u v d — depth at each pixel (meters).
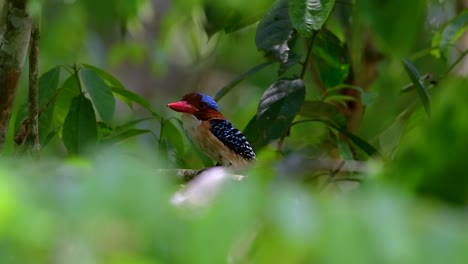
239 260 3.40
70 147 11.81
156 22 21.94
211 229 3.31
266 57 11.98
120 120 18.72
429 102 10.75
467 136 3.86
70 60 18.05
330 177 8.95
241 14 12.41
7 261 3.22
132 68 24.05
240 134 13.39
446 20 15.12
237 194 3.41
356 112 14.42
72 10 14.28
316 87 16.11
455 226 3.34
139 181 3.39
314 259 3.29
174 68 24.59
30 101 10.30
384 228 3.31
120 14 5.38
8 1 9.84
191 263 3.26
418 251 3.27
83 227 3.28
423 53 13.84
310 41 13.09
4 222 3.25
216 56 19.97
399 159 3.84
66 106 12.76
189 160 15.59
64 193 3.33
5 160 3.82
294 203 3.40
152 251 3.28
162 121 12.91
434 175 3.78
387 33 3.95
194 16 17.75
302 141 15.11
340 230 3.31
